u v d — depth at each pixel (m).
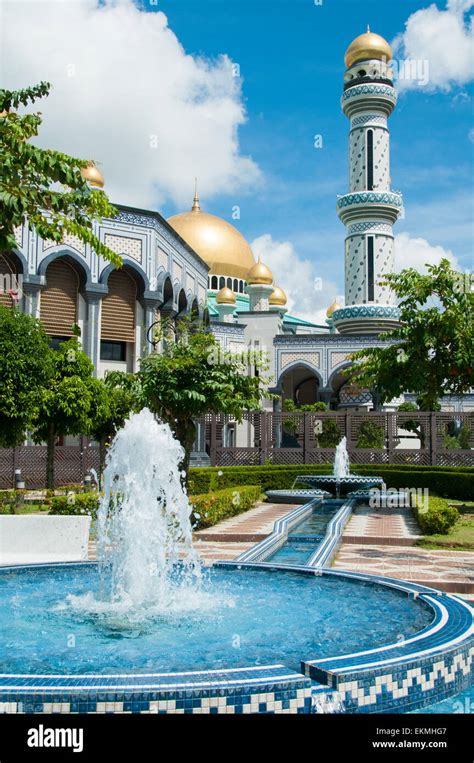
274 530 9.28
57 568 5.70
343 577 5.30
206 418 21.09
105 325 19.80
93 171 20.95
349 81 32.34
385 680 2.91
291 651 3.46
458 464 17.94
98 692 2.57
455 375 11.92
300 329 42.97
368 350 12.93
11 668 3.18
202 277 26.89
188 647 3.55
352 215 31.48
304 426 18.80
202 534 9.12
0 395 11.02
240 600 4.67
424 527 9.48
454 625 3.68
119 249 19.59
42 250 18.03
